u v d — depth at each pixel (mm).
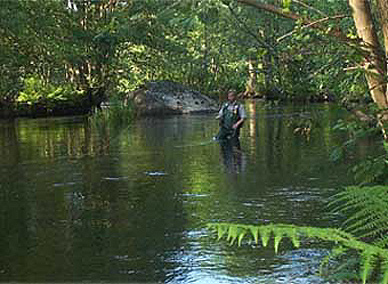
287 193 8555
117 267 5547
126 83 34781
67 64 32875
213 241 6238
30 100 29125
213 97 37781
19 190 9477
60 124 23703
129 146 15141
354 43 4891
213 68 40438
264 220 7043
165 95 28906
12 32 26953
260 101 34094
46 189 9492
